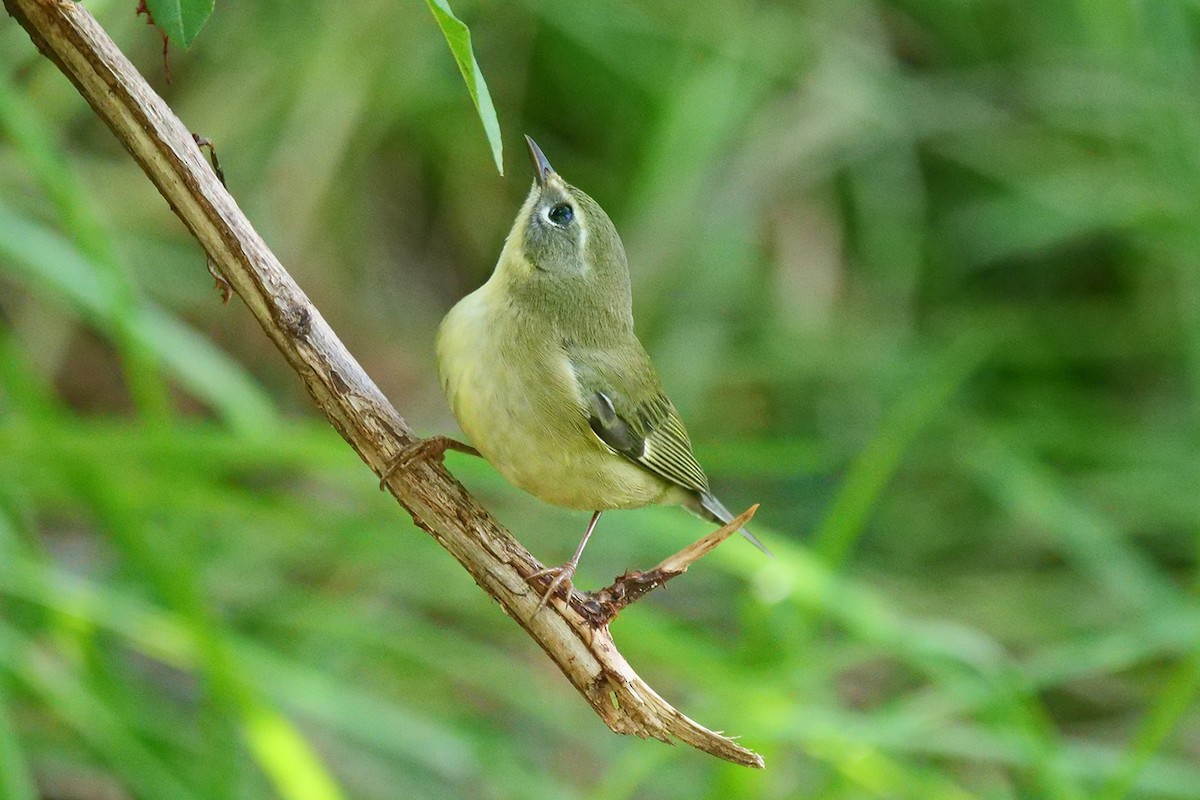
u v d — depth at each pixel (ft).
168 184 17.39
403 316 45.50
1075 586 42.01
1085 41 47.96
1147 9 47.37
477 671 33.01
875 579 40.98
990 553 43.96
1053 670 31.60
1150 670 41.29
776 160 45.83
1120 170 46.93
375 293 45.29
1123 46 47.24
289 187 42.42
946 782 31.42
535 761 35.17
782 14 47.06
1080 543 39.86
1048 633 40.22
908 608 40.24
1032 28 48.73
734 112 44.91
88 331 42.83
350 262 44.73
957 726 32.12
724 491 44.78
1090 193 46.47
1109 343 47.55
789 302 45.96
